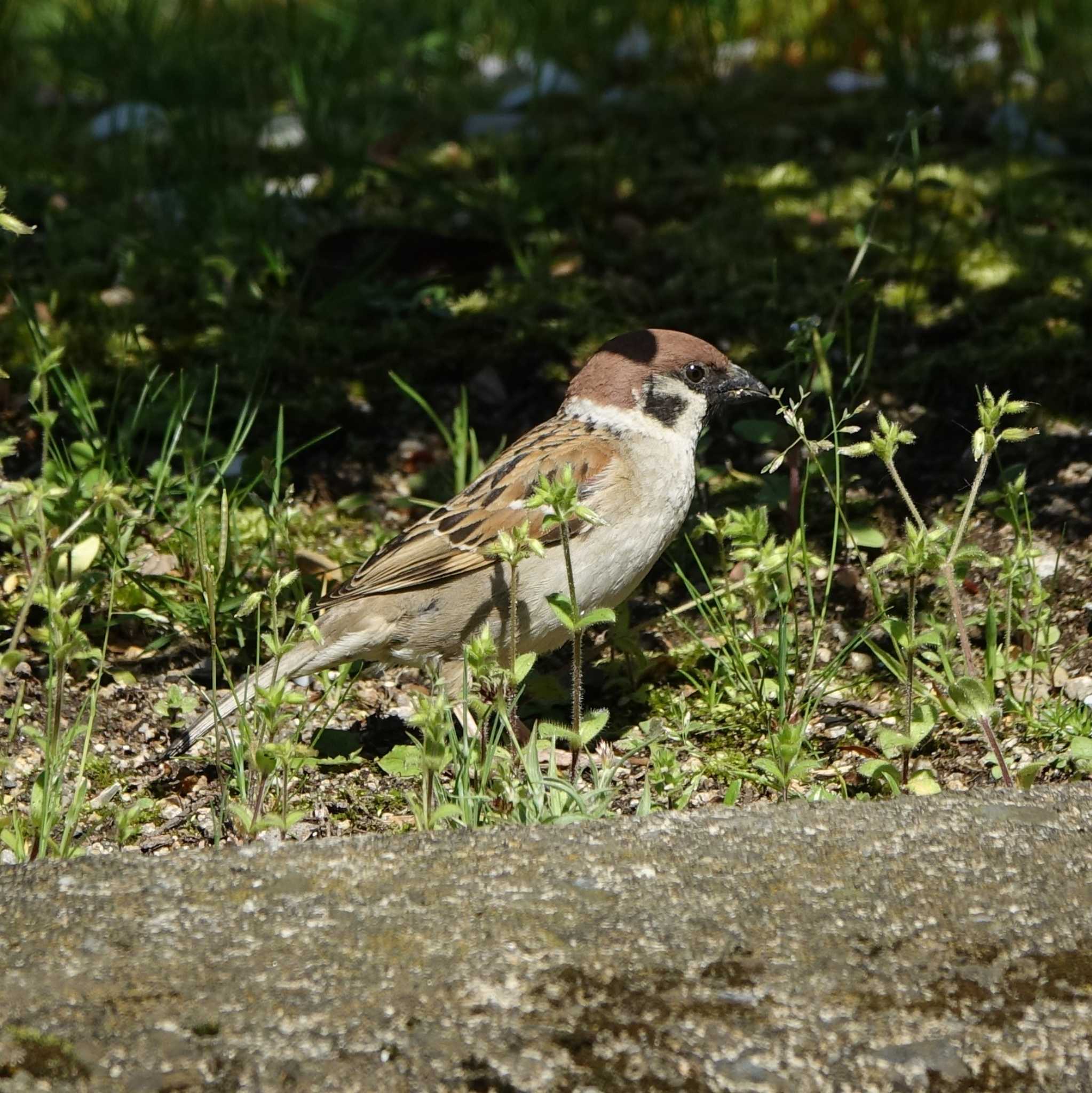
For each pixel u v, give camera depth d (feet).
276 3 64.23
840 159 49.29
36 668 29.37
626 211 46.34
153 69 56.18
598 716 23.76
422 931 18.20
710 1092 15.98
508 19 62.13
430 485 36.65
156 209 46.34
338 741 27.45
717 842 20.03
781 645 26.76
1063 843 19.94
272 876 19.27
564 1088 15.98
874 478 35.83
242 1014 16.85
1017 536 27.96
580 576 28.14
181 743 26.08
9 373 38.42
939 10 60.90
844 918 18.43
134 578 30.42
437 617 28.07
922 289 41.29
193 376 38.68
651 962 17.66
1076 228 44.01
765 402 38.19
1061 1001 17.10
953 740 26.96
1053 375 37.65
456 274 43.80
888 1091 16.07
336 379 39.68
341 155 47.42
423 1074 16.11
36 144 51.55
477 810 22.52
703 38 59.21
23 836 23.81
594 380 29.53
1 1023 16.67
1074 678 28.53
